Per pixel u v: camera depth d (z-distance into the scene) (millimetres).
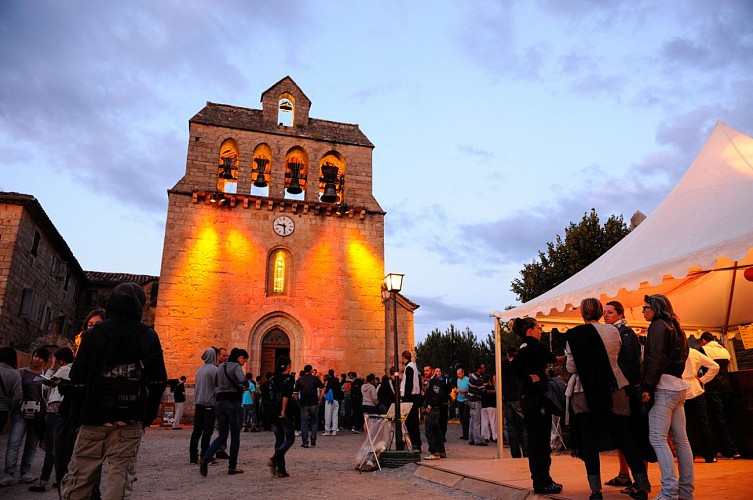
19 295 22109
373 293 24469
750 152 8047
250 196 23766
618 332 5359
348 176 26156
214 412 9727
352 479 8312
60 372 7207
